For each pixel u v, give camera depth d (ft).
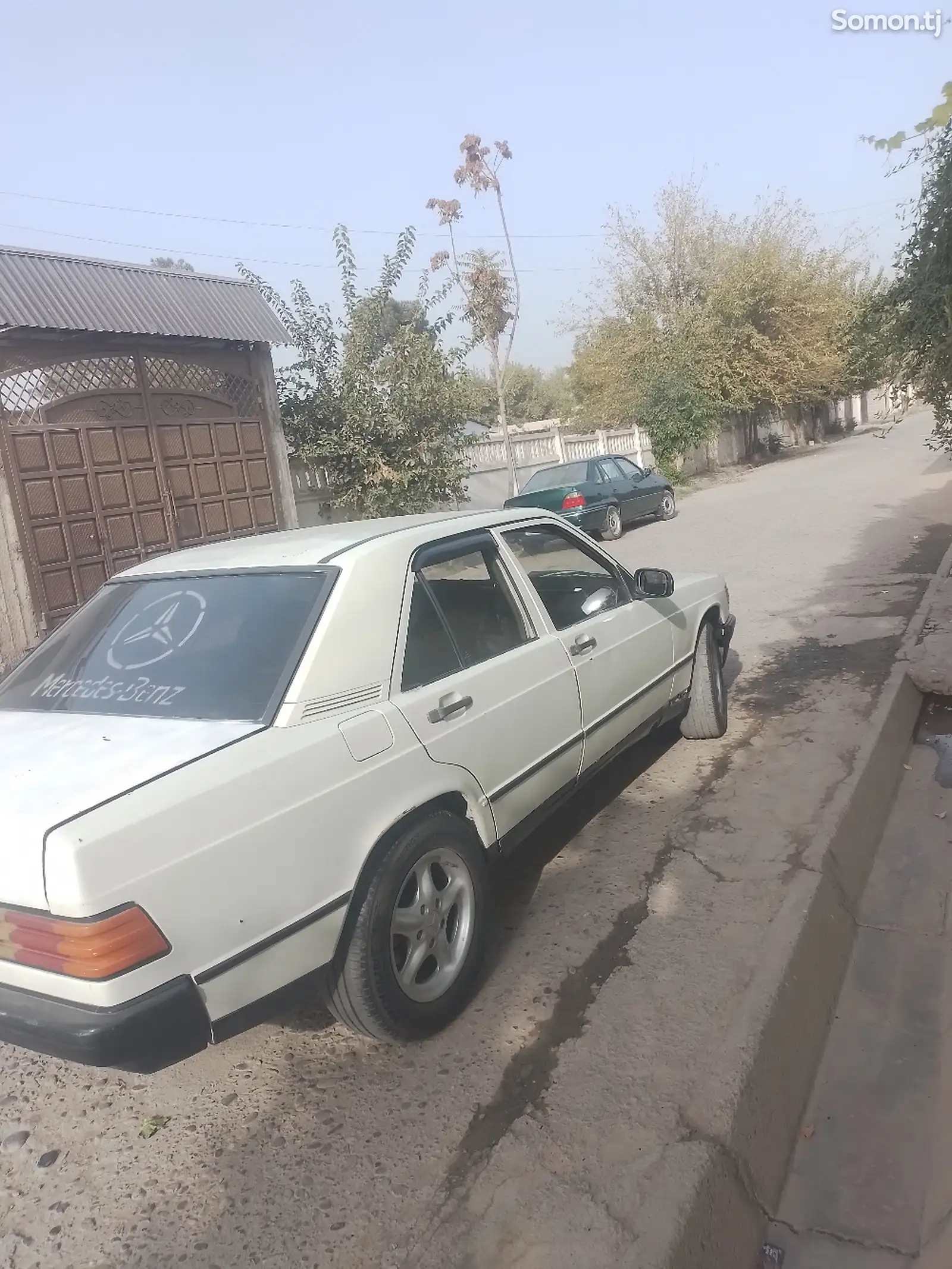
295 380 44.29
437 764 10.33
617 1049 9.52
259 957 8.33
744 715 19.60
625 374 94.73
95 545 32.14
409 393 45.44
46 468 30.66
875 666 21.81
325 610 10.01
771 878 12.50
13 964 7.68
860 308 23.52
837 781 15.38
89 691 10.37
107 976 7.32
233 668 9.78
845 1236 7.77
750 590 33.19
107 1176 8.83
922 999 10.62
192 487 35.70
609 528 53.52
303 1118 9.30
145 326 32.30
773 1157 8.54
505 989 10.94
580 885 13.23
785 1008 9.93
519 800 11.89
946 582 29.53
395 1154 8.66
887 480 66.13
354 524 13.14
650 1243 7.21
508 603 12.69
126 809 7.72
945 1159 8.16
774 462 103.50
